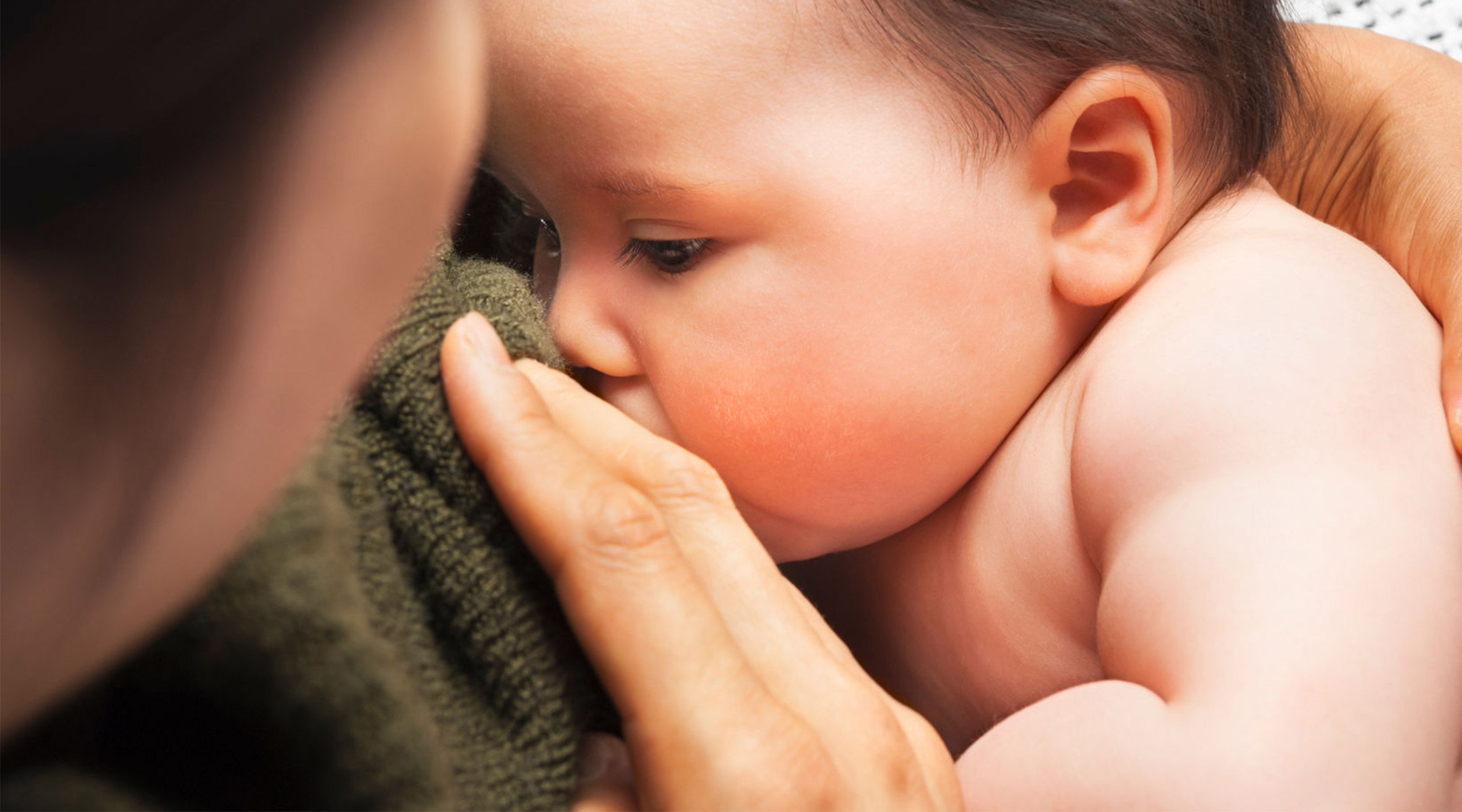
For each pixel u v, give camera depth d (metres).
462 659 0.43
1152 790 0.50
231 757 0.34
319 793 0.34
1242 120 0.75
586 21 0.62
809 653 0.49
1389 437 0.55
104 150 0.16
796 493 0.69
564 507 0.42
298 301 0.19
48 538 0.18
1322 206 0.87
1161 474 0.58
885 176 0.63
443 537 0.44
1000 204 0.66
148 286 0.17
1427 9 1.08
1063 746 0.54
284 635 0.34
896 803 0.46
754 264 0.65
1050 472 0.67
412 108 0.19
